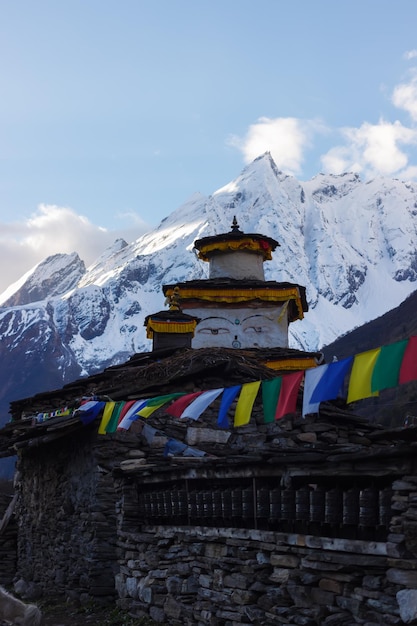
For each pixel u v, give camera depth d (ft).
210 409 59.88
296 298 89.40
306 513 34.45
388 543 30.12
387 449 30.17
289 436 57.21
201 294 88.28
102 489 56.49
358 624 31.27
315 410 29.50
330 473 33.24
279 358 80.59
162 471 46.26
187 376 59.62
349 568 32.04
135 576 48.37
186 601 42.19
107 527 55.77
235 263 93.71
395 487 30.30
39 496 69.87
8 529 76.13
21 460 76.07
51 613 53.01
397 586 29.86
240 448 58.65
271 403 33.47
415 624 29.01
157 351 69.87
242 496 38.65
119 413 47.29
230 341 87.81
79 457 60.90
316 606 33.37
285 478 35.91
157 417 59.11
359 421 57.41
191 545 42.65
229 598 38.63
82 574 56.75
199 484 43.70
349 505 32.24
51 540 65.05
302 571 34.32
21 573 72.18
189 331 75.66
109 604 53.11
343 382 28.40
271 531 36.55
